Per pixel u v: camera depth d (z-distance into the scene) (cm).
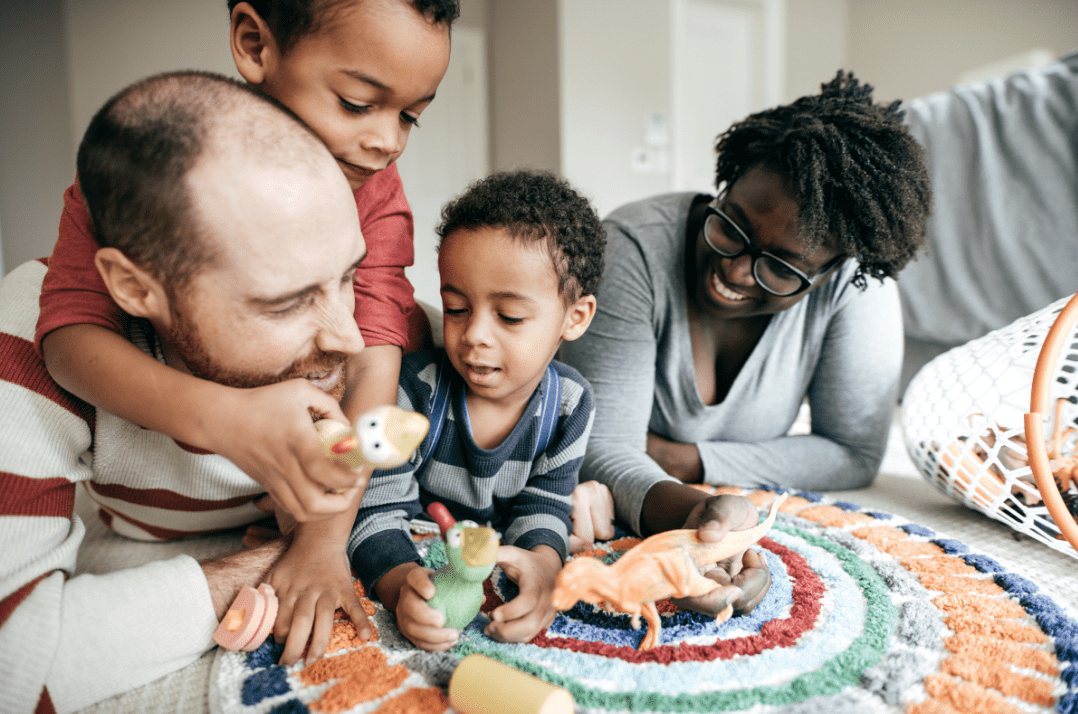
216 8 310
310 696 52
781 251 78
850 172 75
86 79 288
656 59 360
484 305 65
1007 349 87
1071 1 322
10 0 271
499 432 75
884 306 101
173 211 47
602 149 348
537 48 347
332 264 52
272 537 79
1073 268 141
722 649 58
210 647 59
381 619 64
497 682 48
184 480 69
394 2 58
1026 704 50
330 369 58
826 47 421
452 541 55
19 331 60
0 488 53
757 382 100
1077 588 71
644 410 96
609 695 51
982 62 360
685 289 96
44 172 282
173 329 52
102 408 55
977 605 64
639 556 56
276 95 63
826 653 57
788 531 84
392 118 63
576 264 68
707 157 404
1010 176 150
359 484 50
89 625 52
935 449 93
